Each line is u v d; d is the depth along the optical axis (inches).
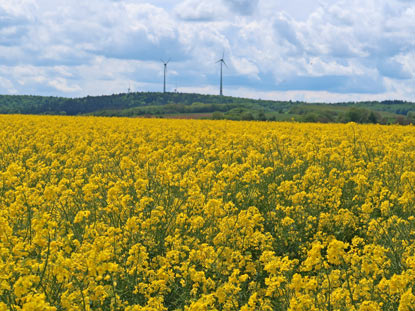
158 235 342.6
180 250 315.6
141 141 844.6
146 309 222.2
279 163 617.9
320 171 525.0
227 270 287.3
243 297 273.3
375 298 247.3
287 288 246.7
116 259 290.8
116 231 305.7
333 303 240.8
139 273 281.1
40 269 236.1
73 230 346.9
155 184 461.1
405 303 210.5
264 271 309.7
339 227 402.0
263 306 244.5
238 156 660.1
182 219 354.9
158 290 270.4
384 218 430.0
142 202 363.9
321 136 938.1
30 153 735.1
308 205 440.1
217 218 360.2
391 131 1183.6
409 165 625.3
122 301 256.7
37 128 1127.6
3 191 441.7
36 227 258.7
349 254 288.5
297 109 5123.0
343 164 627.2
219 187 447.8
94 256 228.8
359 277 274.1
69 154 705.6
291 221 370.6
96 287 237.3
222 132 1067.3
